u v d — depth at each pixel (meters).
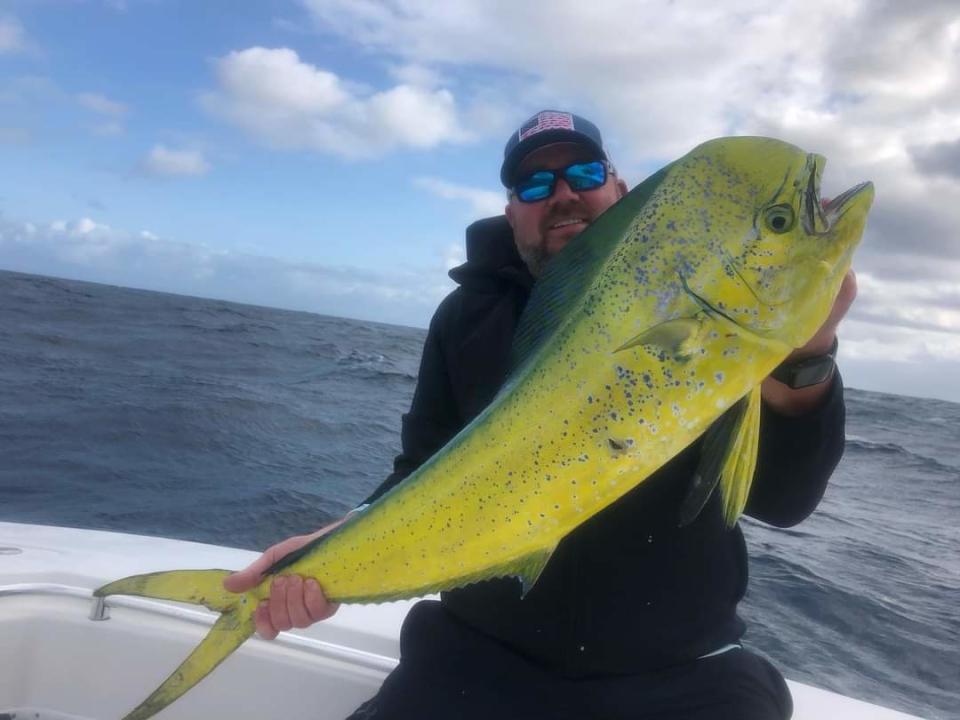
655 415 1.59
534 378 1.72
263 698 2.72
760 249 1.56
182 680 1.99
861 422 34.66
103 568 3.07
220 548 3.50
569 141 2.53
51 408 12.16
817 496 2.13
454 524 1.78
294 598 1.94
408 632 2.52
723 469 1.62
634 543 2.21
